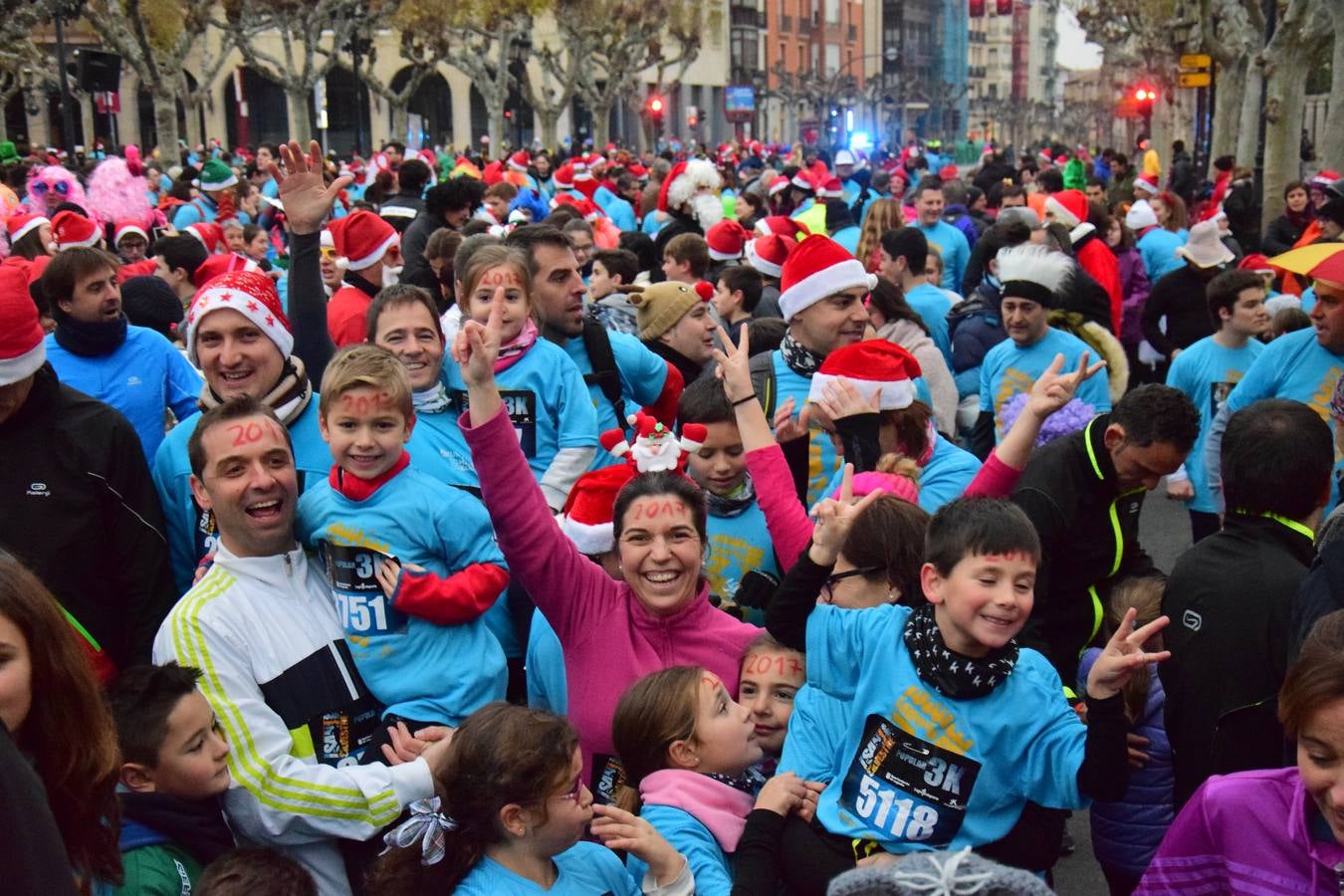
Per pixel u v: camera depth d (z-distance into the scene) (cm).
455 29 4597
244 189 1566
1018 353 655
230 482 327
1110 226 1170
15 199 980
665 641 362
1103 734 277
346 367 352
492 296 475
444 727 335
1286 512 339
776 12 9269
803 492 484
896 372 444
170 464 410
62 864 163
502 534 356
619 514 357
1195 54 2722
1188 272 1004
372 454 350
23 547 370
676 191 1239
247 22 3678
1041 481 405
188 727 290
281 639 329
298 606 337
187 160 2889
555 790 279
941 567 287
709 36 8056
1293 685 223
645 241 1002
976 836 293
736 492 443
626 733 323
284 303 760
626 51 5047
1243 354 698
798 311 497
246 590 329
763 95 8394
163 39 3159
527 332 490
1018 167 2803
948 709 295
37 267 629
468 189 939
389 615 344
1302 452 335
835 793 308
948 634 293
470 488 459
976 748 292
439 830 278
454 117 6238
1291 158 1773
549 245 530
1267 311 754
